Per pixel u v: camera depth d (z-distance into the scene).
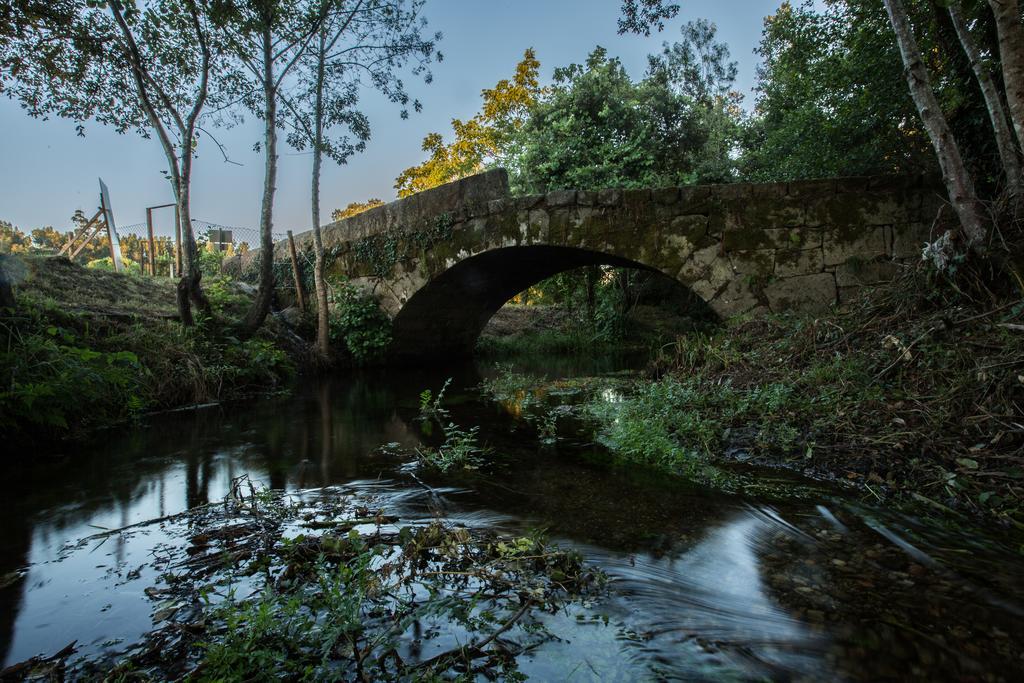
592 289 18.72
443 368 12.14
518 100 23.33
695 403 4.97
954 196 4.75
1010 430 3.07
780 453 3.67
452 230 10.62
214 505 3.07
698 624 1.77
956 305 4.50
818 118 10.08
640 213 8.38
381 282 11.88
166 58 8.73
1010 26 4.39
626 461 3.87
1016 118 4.38
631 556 2.27
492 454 4.14
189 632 1.73
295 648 1.59
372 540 2.42
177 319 8.69
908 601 1.90
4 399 4.27
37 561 2.34
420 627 1.75
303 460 4.11
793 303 7.41
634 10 6.25
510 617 1.79
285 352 10.59
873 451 3.38
